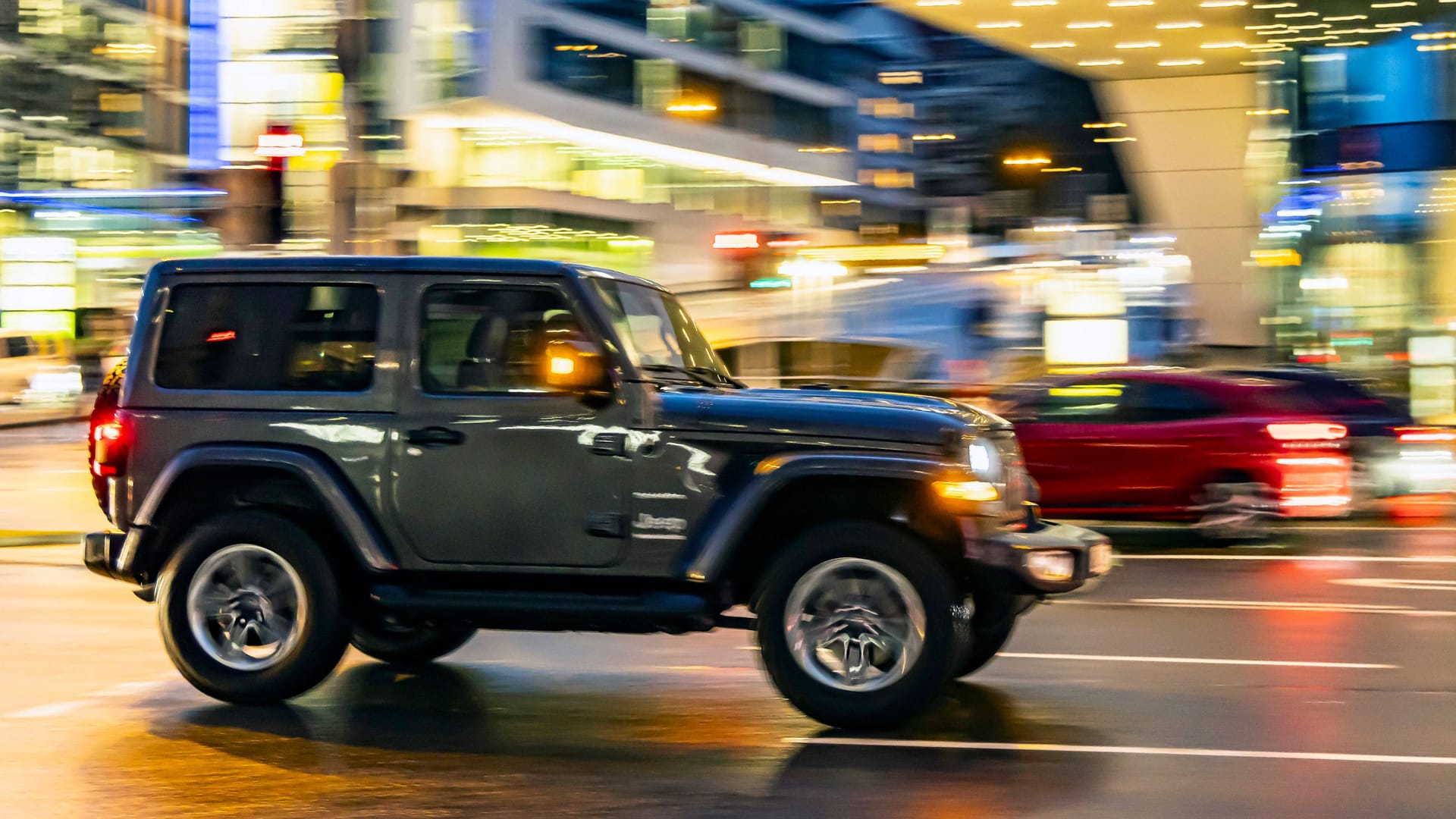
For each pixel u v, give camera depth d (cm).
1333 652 954
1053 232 3000
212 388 782
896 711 716
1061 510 1577
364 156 2223
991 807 598
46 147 7512
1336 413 1884
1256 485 1525
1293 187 2602
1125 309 2911
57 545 1548
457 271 771
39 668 883
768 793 619
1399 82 2478
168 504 798
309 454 766
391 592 759
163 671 875
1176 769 658
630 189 6344
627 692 831
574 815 587
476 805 601
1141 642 991
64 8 7569
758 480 727
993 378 2878
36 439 3244
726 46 6644
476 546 756
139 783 632
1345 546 1558
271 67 3738
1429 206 2467
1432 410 2459
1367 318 2498
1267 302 2672
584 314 757
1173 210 4247
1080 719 760
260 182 2250
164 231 6619
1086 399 1595
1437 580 1300
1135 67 4131
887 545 719
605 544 745
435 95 5641
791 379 2798
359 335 774
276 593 779
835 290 2955
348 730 734
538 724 750
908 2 3516
